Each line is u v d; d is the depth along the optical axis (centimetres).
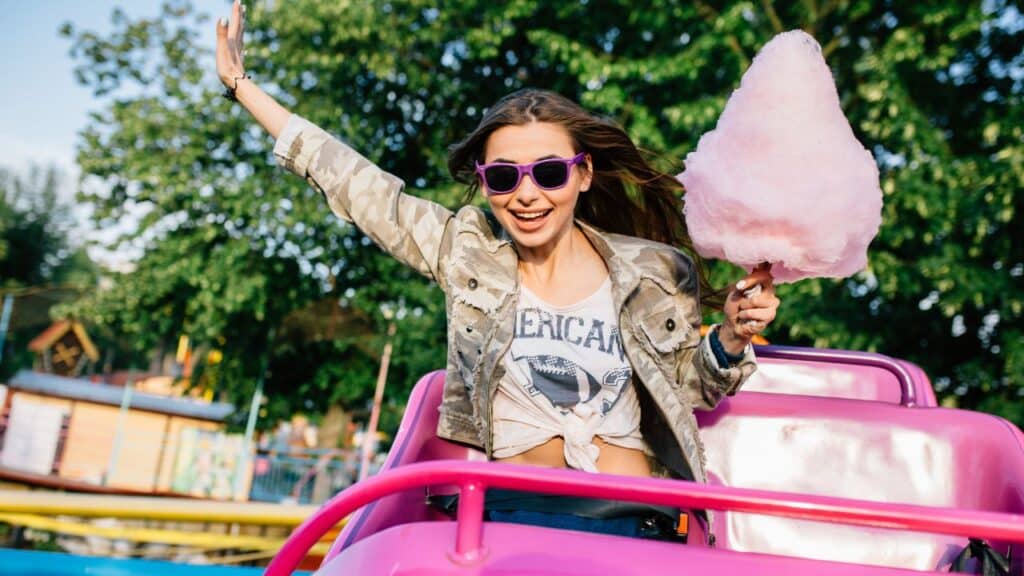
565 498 175
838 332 848
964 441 227
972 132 934
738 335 181
